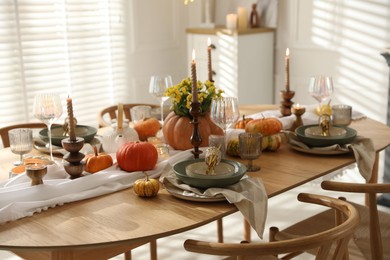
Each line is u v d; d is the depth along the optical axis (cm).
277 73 509
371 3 444
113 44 480
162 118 290
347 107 285
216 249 168
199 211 192
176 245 341
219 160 217
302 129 269
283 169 233
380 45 446
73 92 461
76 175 217
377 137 274
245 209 193
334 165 238
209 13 507
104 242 171
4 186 206
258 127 253
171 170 222
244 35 471
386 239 237
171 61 530
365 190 217
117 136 251
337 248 187
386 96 451
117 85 491
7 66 421
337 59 473
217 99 231
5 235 176
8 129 308
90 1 456
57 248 169
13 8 415
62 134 267
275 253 166
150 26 504
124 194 209
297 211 382
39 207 194
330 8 467
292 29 491
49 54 441
